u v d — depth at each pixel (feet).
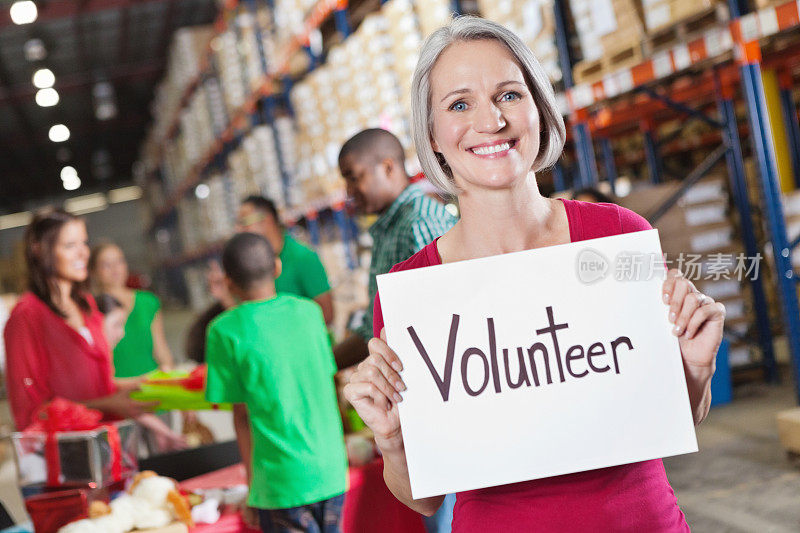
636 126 23.88
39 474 8.30
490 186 4.12
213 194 46.47
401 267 4.64
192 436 13.05
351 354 10.02
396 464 4.38
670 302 4.03
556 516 4.05
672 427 4.02
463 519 4.30
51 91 54.85
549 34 15.12
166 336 55.98
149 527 8.02
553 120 4.27
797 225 14.01
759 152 11.77
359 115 21.61
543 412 4.07
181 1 55.62
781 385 16.48
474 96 4.07
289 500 8.10
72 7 43.73
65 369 10.03
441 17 16.10
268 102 31.78
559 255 4.10
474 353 4.11
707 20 11.77
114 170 115.24
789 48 14.84
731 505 10.84
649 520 4.04
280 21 28.07
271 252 8.74
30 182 108.88
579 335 4.08
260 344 8.20
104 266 14.48
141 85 76.38
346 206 24.59
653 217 16.24
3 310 37.55
